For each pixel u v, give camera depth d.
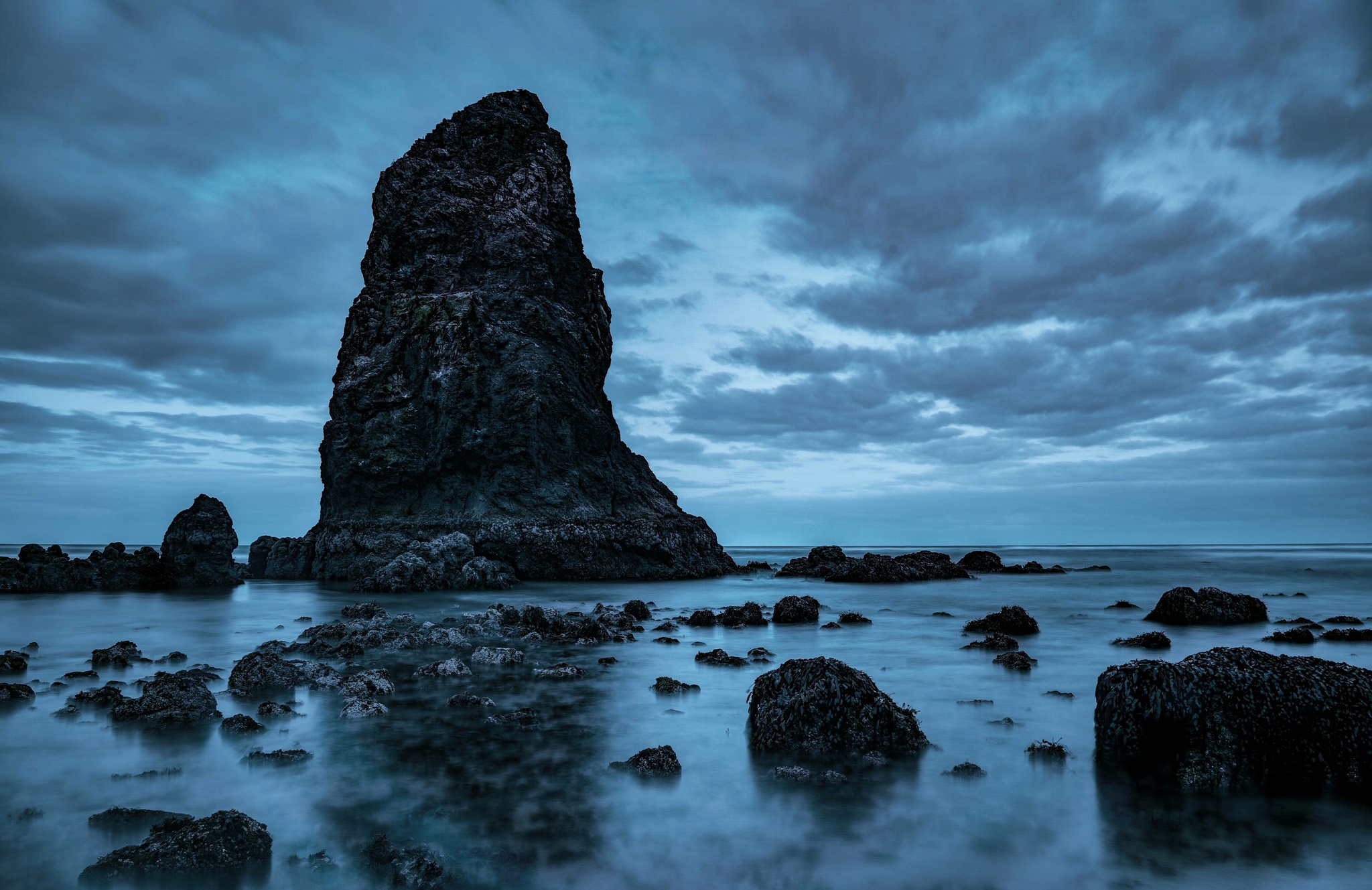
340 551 48.53
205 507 46.88
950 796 9.59
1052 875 7.43
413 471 49.59
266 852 7.78
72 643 23.02
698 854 7.84
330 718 13.46
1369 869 7.59
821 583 51.78
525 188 56.47
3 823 8.59
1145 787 9.91
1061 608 35.47
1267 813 9.05
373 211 57.09
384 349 51.88
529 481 49.00
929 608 35.12
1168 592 30.23
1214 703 10.38
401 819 8.73
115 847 7.93
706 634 25.91
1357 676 10.59
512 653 19.83
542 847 7.97
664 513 55.56
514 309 52.41
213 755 11.16
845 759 11.12
